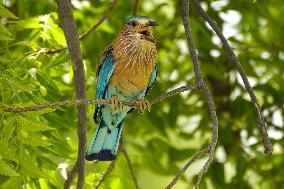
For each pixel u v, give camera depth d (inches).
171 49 636.1
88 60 529.0
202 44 582.9
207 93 350.6
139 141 629.3
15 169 382.3
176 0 621.3
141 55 440.8
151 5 663.1
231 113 613.3
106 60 444.5
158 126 581.3
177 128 615.2
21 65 446.9
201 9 392.2
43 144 360.5
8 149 349.1
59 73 476.1
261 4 605.6
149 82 453.7
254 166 591.8
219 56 598.9
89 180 475.8
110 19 585.6
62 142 425.7
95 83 491.5
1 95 390.6
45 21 478.3
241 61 593.6
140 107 399.5
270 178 589.9
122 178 482.6
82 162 390.0
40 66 456.8
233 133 607.2
